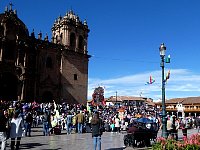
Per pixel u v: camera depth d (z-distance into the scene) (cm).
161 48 2394
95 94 5997
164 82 2341
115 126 3300
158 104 10988
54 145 1917
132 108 6975
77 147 1831
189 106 9938
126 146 1988
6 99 5394
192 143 1166
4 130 1440
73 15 6706
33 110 4056
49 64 6078
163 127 2220
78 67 6500
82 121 3022
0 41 5400
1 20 5494
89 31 6900
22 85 5528
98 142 1572
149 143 2039
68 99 6212
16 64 5553
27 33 5825
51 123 2867
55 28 6688
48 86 5944
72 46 6531
